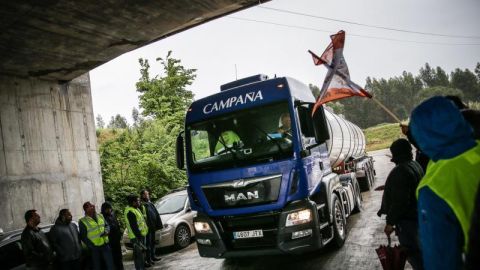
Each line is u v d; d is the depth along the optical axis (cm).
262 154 570
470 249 132
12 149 1088
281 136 571
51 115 1238
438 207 155
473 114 220
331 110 1072
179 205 1073
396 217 358
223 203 584
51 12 864
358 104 11750
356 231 789
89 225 696
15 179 1078
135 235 744
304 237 542
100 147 1625
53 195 1186
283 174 552
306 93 695
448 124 160
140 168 1600
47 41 993
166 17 1021
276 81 611
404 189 357
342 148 990
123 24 1003
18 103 1136
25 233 616
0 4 786
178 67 2164
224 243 582
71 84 1338
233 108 625
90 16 924
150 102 2089
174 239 972
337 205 700
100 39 1057
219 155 607
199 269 720
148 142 1692
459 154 159
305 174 554
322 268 575
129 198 788
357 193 1012
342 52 438
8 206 1043
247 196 563
